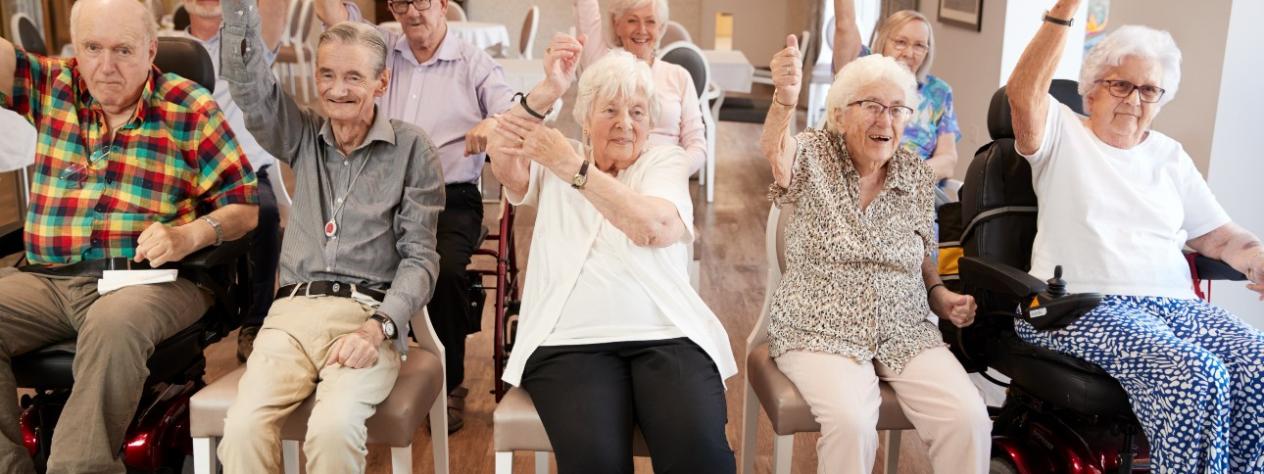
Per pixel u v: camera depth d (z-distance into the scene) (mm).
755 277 4305
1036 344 2246
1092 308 2051
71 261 2273
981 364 2422
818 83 7270
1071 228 2316
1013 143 2416
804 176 2168
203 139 2320
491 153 2117
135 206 2289
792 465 2662
